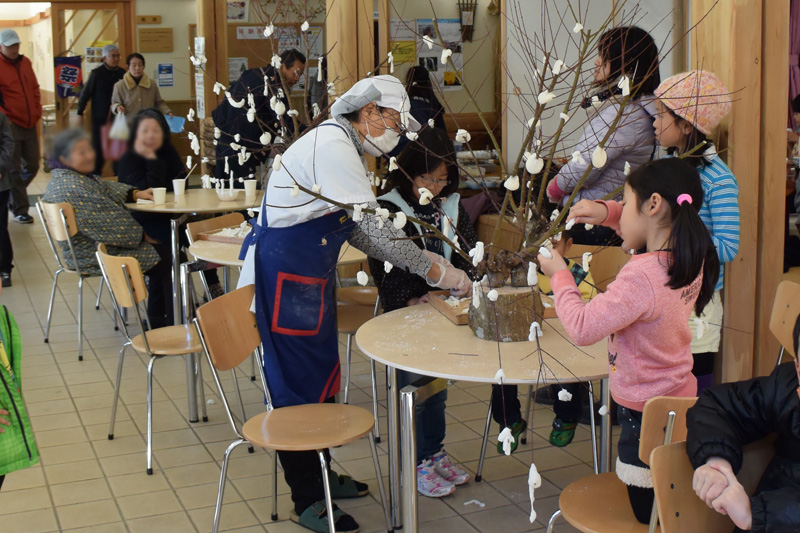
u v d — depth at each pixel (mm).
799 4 5066
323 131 2730
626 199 2080
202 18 8219
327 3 5660
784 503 1636
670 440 1758
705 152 2879
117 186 5383
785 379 1798
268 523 3018
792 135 4906
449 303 2900
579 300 2090
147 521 3051
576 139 4859
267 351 2863
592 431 2611
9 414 2324
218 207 5098
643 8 4539
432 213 3172
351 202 2662
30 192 11234
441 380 2562
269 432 2621
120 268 3561
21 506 3176
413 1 5809
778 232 3312
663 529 1706
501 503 3127
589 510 2090
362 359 4879
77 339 5324
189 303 4023
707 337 3109
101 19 11867
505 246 4656
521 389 4305
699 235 1965
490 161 5648
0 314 2381
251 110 3385
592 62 4742
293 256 2795
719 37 3213
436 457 3246
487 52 6023
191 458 3592
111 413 3963
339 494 3176
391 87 2746
